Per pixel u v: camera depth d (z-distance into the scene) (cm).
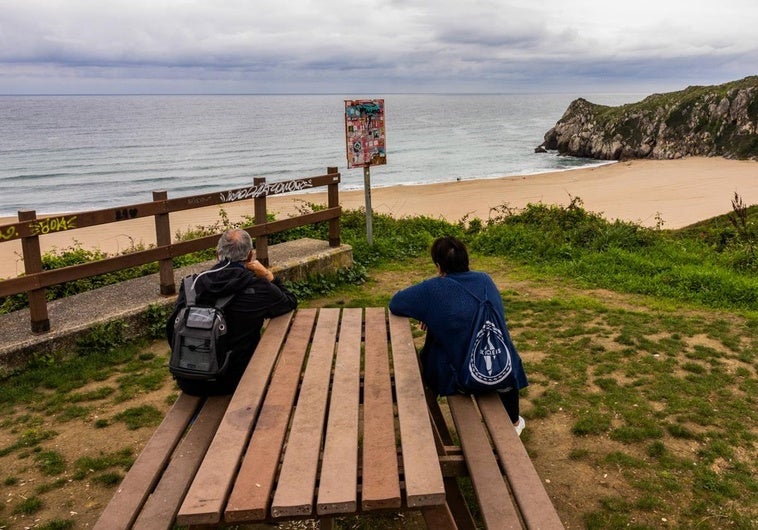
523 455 271
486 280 346
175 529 328
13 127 12675
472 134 10906
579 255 1031
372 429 271
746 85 6988
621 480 382
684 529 335
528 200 3775
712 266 977
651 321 683
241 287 338
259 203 748
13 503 363
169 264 666
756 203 3609
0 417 475
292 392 310
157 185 5091
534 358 580
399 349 361
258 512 215
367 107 945
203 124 14062
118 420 465
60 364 563
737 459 403
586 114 8025
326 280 823
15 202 4284
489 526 227
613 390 505
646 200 3800
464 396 328
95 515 351
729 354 581
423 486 226
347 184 4906
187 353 320
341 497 221
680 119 7225
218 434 268
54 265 884
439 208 3469
